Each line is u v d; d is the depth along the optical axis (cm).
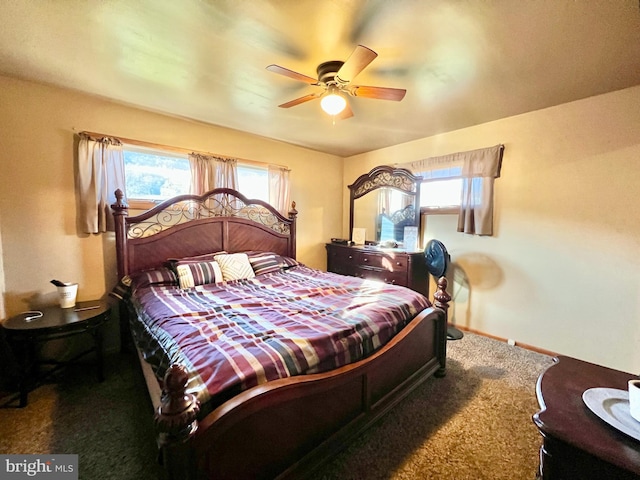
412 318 211
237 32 164
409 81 220
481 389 215
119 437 163
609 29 156
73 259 250
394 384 189
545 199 277
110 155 261
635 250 233
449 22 153
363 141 393
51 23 156
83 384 216
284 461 126
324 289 251
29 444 157
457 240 346
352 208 462
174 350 139
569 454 91
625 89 231
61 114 240
